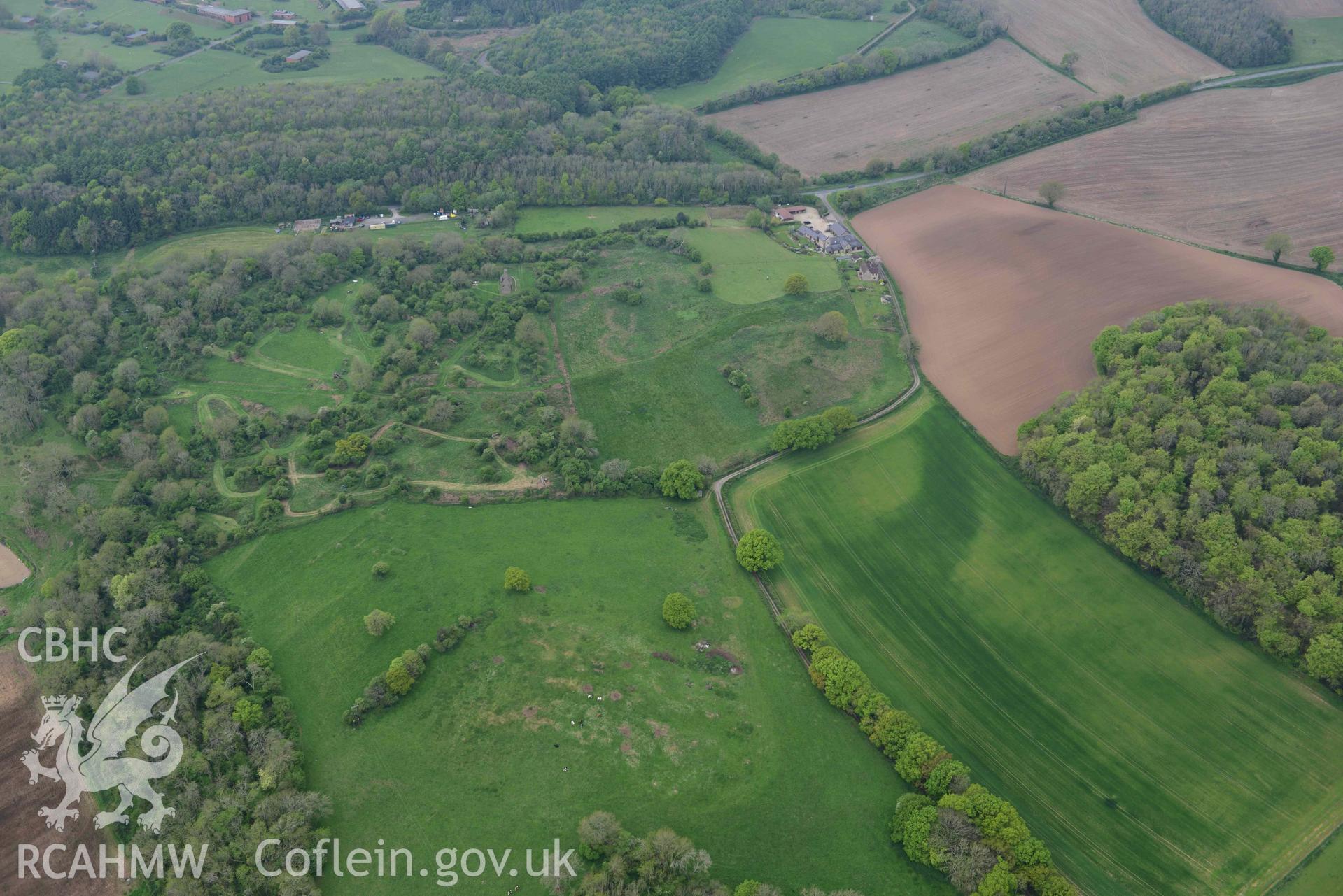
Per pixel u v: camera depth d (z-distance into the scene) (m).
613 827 132.12
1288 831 136.62
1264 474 177.88
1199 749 147.75
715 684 158.25
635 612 170.88
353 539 185.12
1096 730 151.12
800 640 162.38
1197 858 134.00
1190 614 167.38
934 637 167.38
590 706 153.62
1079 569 178.12
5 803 139.62
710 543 186.12
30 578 179.50
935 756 141.00
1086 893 130.00
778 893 125.75
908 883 131.12
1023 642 165.88
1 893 129.62
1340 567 158.25
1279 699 153.38
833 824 138.25
